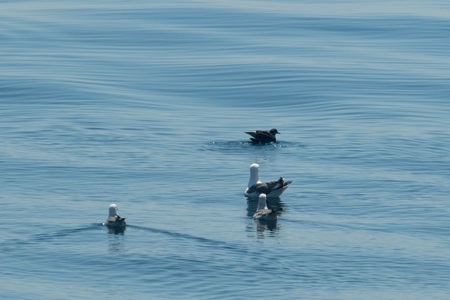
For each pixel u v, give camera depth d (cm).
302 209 5122
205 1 12575
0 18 11325
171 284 4159
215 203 5222
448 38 10388
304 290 4116
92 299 4022
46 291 4088
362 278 4247
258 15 11475
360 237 4703
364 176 5691
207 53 9519
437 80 8425
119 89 8075
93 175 5684
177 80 8450
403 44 10062
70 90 7938
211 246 4531
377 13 11762
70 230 4725
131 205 5159
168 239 4616
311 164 5959
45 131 6638
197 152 6216
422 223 4925
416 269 4347
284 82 8331
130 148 6269
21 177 5628
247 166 5919
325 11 11894
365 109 7412
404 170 5828
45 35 10344
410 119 7100
